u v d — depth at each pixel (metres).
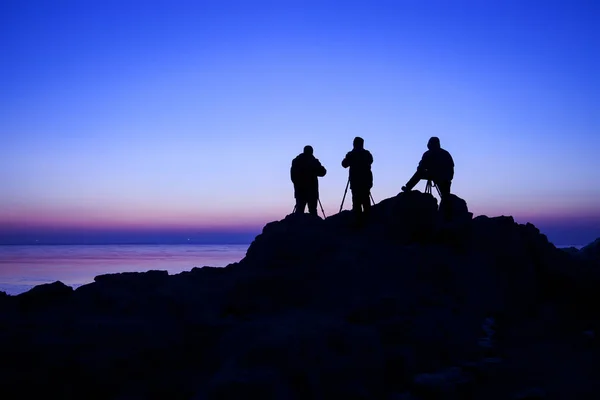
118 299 10.14
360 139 14.80
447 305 11.05
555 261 14.37
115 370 7.62
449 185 14.67
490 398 7.38
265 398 6.37
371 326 9.05
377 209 15.41
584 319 11.86
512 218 15.05
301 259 11.52
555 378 8.05
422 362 8.52
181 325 9.13
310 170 15.76
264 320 9.02
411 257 12.38
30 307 10.15
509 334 10.63
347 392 7.21
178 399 7.40
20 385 7.21
